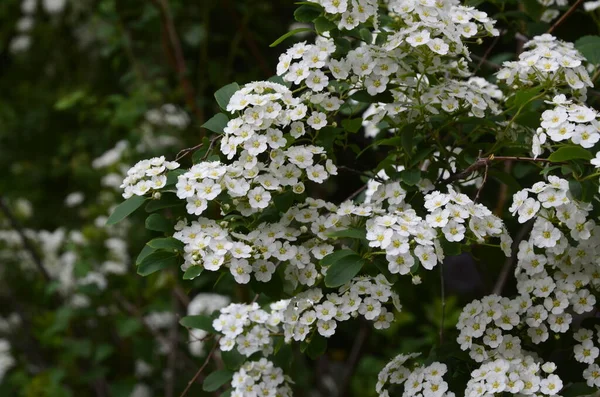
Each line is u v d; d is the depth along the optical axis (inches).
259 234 27.0
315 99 27.6
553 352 28.3
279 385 30.3
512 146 28.8
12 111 63.3
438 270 31.4
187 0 49.4
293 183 26.9
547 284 27.4
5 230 49.3
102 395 45.1
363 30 28.5
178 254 26.8
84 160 52.5
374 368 48.3
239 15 48.8
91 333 45.3
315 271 27.2
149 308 42.0
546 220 26.6
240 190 26.5
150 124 46.8
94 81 60.7
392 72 27.6
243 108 27.0
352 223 27.5
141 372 45.2
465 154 29.8
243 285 38.3
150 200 27.0
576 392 27.4
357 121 28.6
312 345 27.9
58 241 47.8
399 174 29.0
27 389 43.2
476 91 28.5
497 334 27.5
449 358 28.5
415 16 27.8
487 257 29.7
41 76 66.1
